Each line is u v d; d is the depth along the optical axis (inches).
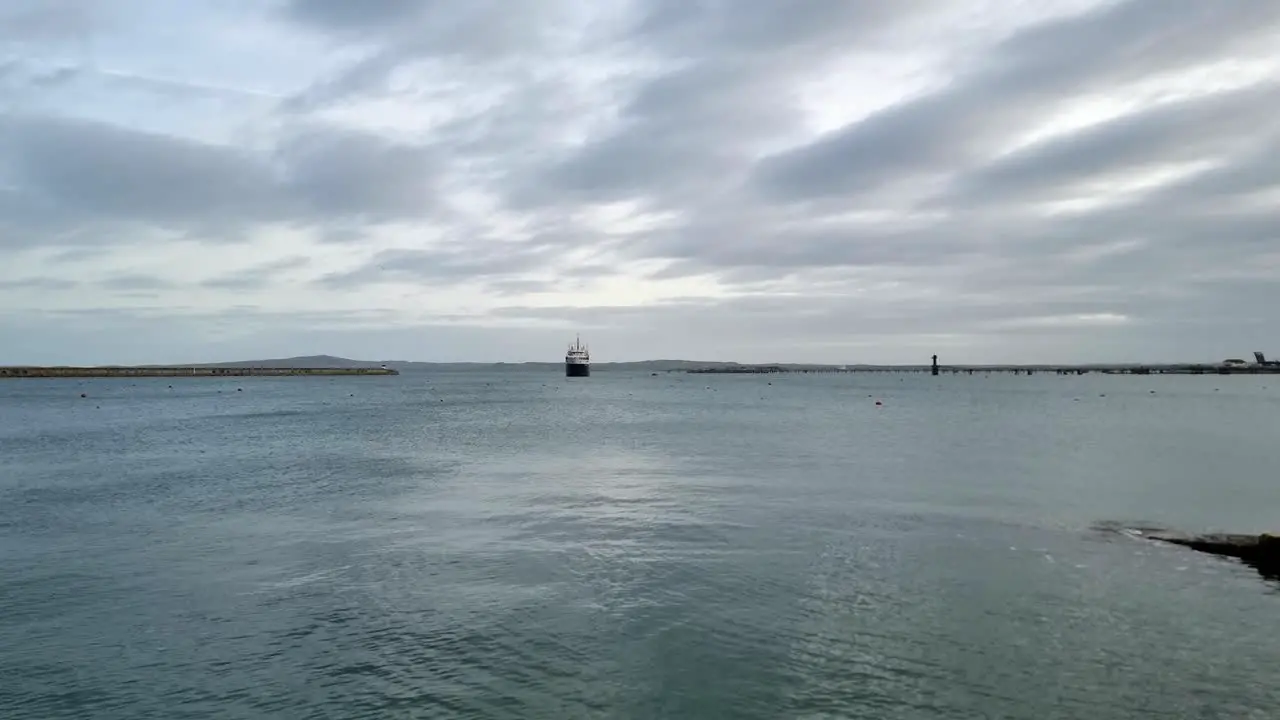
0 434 1909.4
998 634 488.4
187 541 733.9
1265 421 2359.7
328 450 1551.4
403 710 393.1
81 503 937.5
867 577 611.8
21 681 425.1
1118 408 3161.9
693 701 400.8
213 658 454.3
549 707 395.5
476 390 5610.2
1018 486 1077.1
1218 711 389.1
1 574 623.5
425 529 786.2
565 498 971.3
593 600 554.9
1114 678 426.0
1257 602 550.0
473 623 509.0
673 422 2384.4
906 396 4579.2
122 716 388.2
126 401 3703.3
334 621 514.0
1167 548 707.4
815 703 398.3
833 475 1186.0
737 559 666.8
